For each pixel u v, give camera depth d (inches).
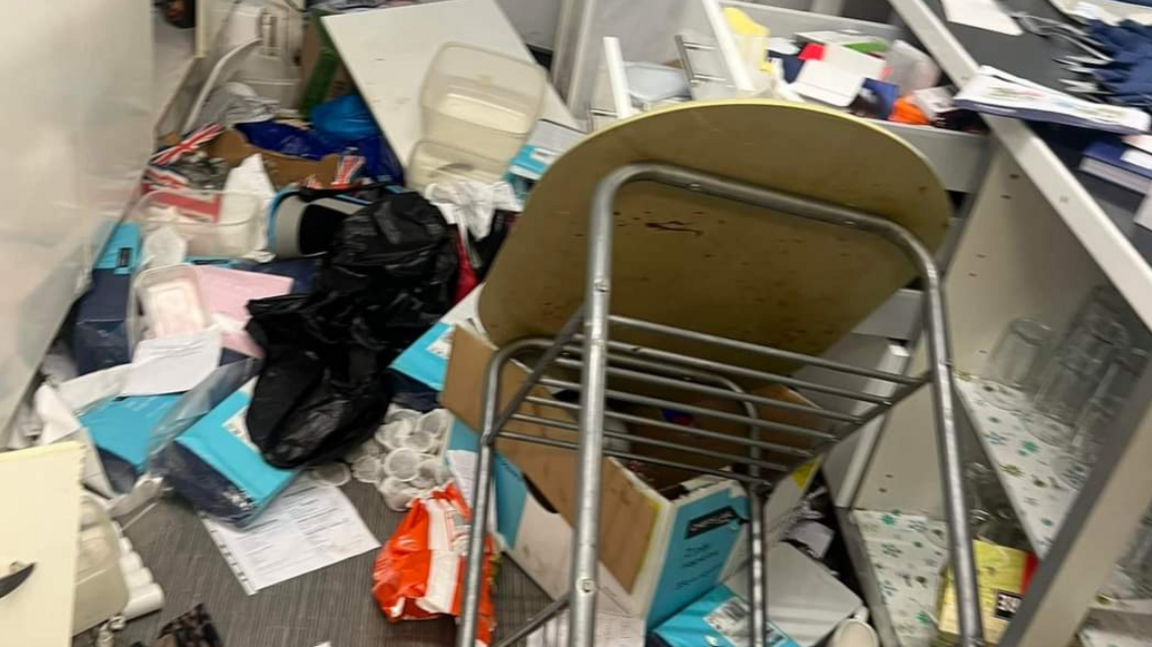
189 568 62.6
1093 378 57.7
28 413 65.7
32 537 45.6
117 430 67.3
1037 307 60.9
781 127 39.9
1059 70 57.2
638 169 41.6
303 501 68.5
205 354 72.8
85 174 67.6
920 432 66.0
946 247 60.6
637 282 51.1
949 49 59.5
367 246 77.6
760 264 49.5
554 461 59.9
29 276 59.7
